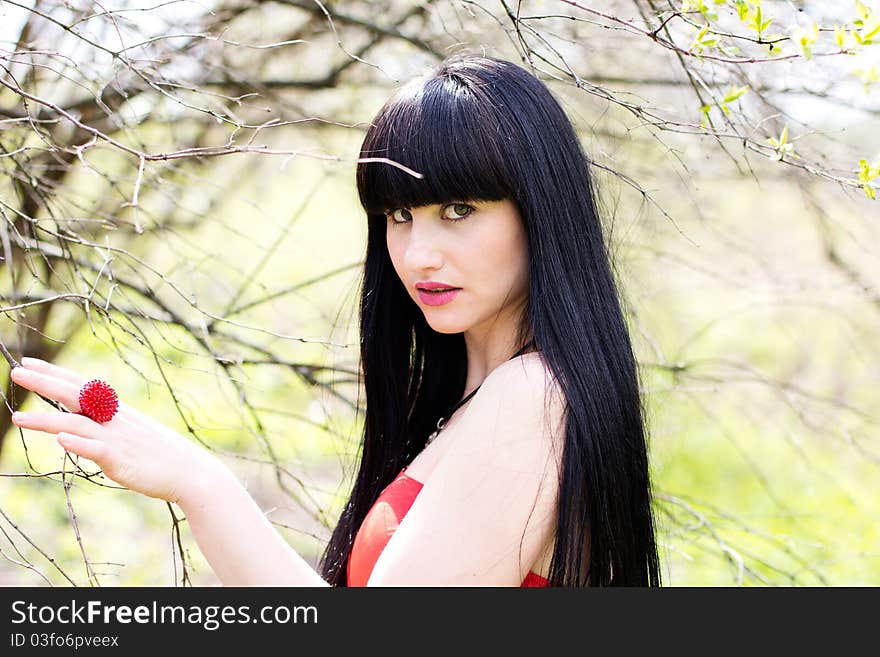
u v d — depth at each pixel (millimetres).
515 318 1936
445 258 1786
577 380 1743
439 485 1687
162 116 3426
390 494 1938
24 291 3439
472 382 2066
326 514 2994
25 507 5164
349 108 4172
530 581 1803
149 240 4051
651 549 1930
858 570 4070
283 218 5762
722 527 3439
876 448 4523
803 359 4812
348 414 3264
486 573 1656
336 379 3250
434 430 2238
